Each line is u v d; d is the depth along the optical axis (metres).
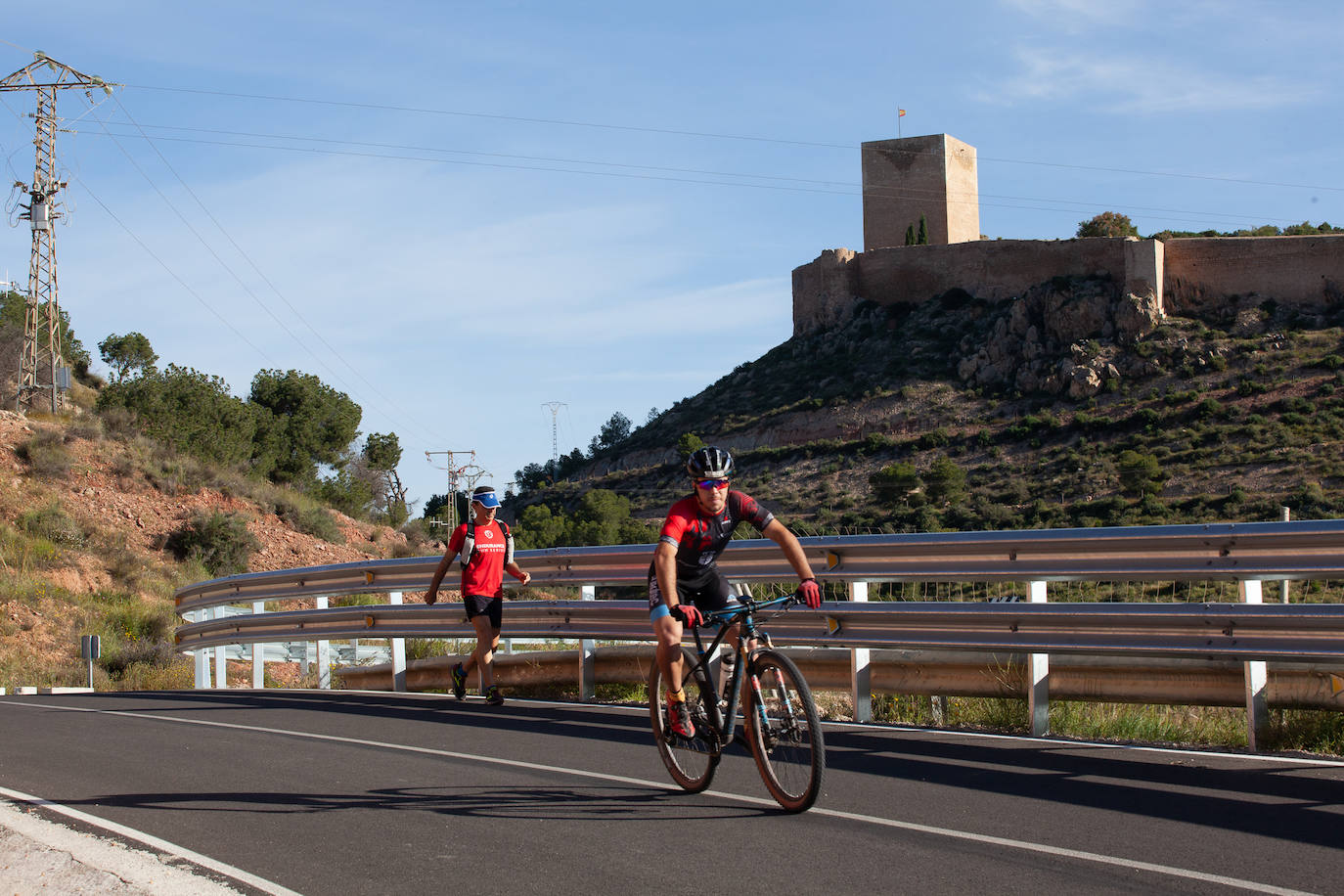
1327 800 5.87
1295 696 7.31
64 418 38.69
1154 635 7.45
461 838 5.34
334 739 8.34
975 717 8.93
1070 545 7.88
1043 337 84.44
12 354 45.38
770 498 77.31
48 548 27.81
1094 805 5.83
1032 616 7.85
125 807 6.07
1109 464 68.31
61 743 8.39
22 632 23.59
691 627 5.86
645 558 9.95
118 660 21.47
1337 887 4.45
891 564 8.72
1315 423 65.50
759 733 5.94
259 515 35.59
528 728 8.77
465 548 10.16
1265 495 58.56
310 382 50.88
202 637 14.44
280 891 4.56
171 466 35.16
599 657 10.59
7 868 4.95
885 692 8.91
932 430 80.44
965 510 66.25
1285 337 76.88
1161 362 77.81
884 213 107.44
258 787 6.57
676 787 6.43
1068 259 88.94
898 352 92.38
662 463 93.06
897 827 5.44
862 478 76.56
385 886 4.62
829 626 8.85
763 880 4.62
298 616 12.89
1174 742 7.68
